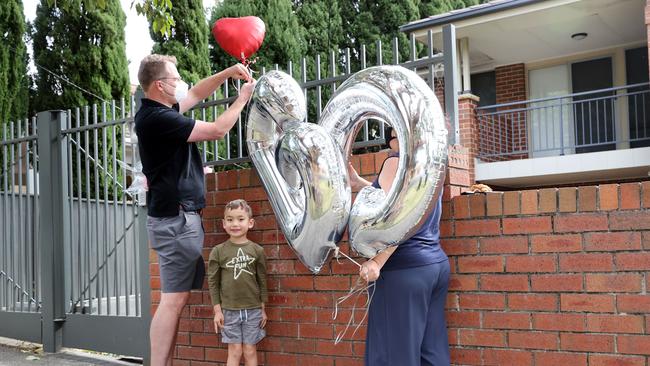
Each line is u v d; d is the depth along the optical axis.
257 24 3.56
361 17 17.30
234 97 4.23
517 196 3.20
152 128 3.46
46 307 5.45
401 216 2.58
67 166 5.50
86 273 5.43
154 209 3.60
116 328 5.00
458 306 3.32
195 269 3.71
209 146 4.81
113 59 11.40
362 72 2.90
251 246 3.86
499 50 12.23
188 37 13.05
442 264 3.04
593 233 3.00
